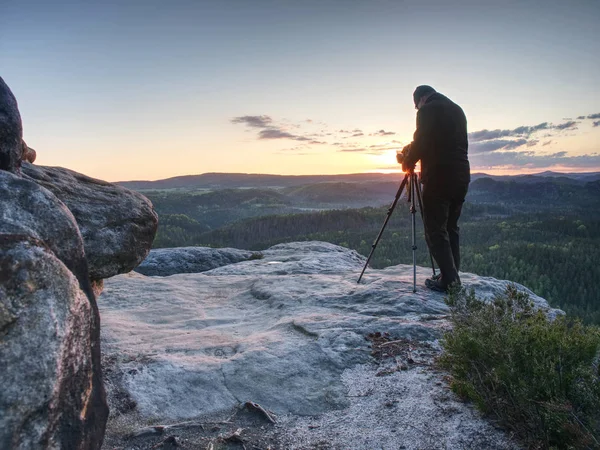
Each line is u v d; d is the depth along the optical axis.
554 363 2.72
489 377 3.00
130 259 3.89
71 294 2.06
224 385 3.61
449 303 4.47
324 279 6.98
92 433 2.12
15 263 1.82
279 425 3.14
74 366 2.01
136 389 3.48
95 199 3.86
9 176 2.21
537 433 2.57
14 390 1.66
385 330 4.45
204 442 2.93
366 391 3.48
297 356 3.98
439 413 3.04
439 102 5.32
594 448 2.27
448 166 5.32
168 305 6.08
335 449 2.81
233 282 7.50
